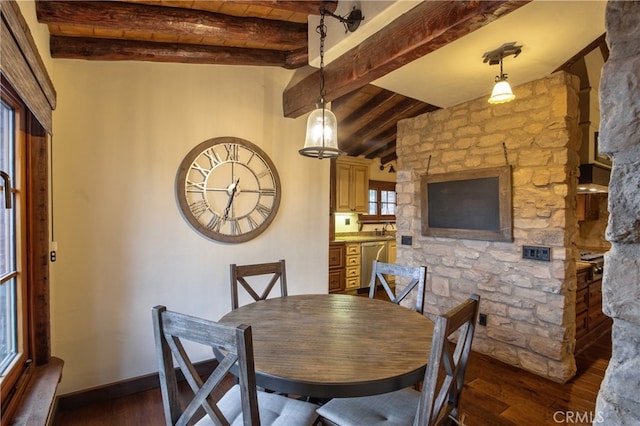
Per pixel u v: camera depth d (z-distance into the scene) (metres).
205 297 2.76
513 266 2.93
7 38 1.19
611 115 0.52
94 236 2.36
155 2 1.99
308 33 2.45
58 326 2.25
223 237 2.81
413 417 1.46
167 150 2.60
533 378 2.71
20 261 1.79
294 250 3.22
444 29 1.70
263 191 3.01
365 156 6.12
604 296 0.53
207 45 2.52
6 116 1.69
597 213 4.93
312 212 3.33
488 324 3.12
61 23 1.84
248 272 2.39
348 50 2.29
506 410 2.29
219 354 1.48
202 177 2.72
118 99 2.42
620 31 0.52
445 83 2.85
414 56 1.96
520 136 2.87
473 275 3.23
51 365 1.95
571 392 2.51
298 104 2.91
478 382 2.65
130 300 2.48
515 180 2.91
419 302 2.27
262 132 3.02
